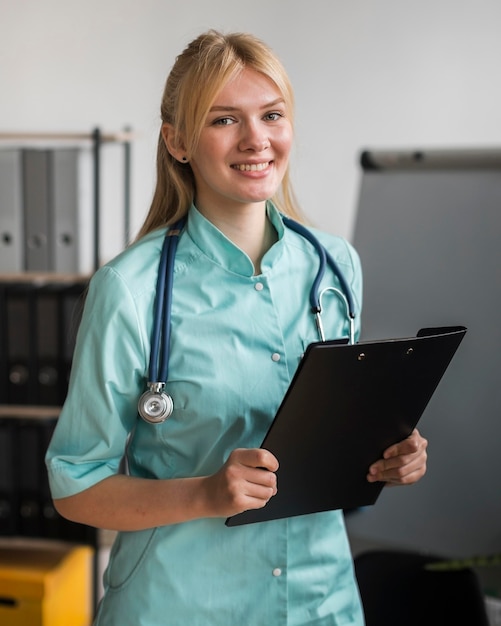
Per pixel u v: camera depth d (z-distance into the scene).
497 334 2.42
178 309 1.23
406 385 1.17
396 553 2.04
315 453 1.18
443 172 2.57
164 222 1.35
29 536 2.76
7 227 2.72
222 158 1.18
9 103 3.06
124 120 3.02
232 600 1.25
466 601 1.84
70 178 2.69
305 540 1.29
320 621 1.30
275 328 1.26
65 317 2.68
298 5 2.90
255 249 1.30
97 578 2.77
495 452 2.38
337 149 2.93
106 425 1.21
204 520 1.23
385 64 2.87
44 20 3.02
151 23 2.97
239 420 1.22
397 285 2.57
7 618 2.66
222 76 1.16
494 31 2.78
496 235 2.47
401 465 1.26
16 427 2.73
